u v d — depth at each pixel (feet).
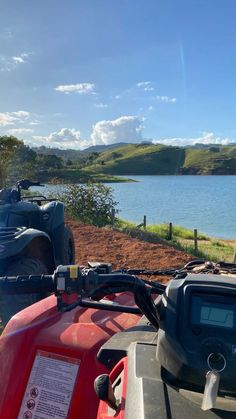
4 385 7.31
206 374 5.42
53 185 73.00
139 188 367.04
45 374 7.32
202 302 5.66
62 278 6.46
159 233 84.58
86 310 8.85
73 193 68.03
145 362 6.05
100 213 68.08
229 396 5.56
